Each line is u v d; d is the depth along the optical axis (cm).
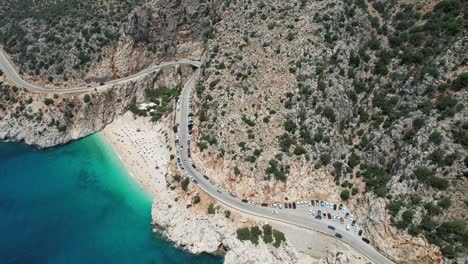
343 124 12912
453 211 9812
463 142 10044
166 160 14675
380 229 10600
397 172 11106
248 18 15650
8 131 16362
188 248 11881
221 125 13338
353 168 12212
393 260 10231
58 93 16550
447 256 9600
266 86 13375
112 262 11819
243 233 11262
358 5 14212
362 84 13062
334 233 11012
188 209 12406
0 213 13650
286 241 10988
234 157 12606
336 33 13762
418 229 10094
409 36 12850
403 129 11444
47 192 14500
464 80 10631
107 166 15375
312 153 12344
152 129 16362
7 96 16650
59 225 13150
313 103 12775
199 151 13612
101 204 13875
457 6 12400
